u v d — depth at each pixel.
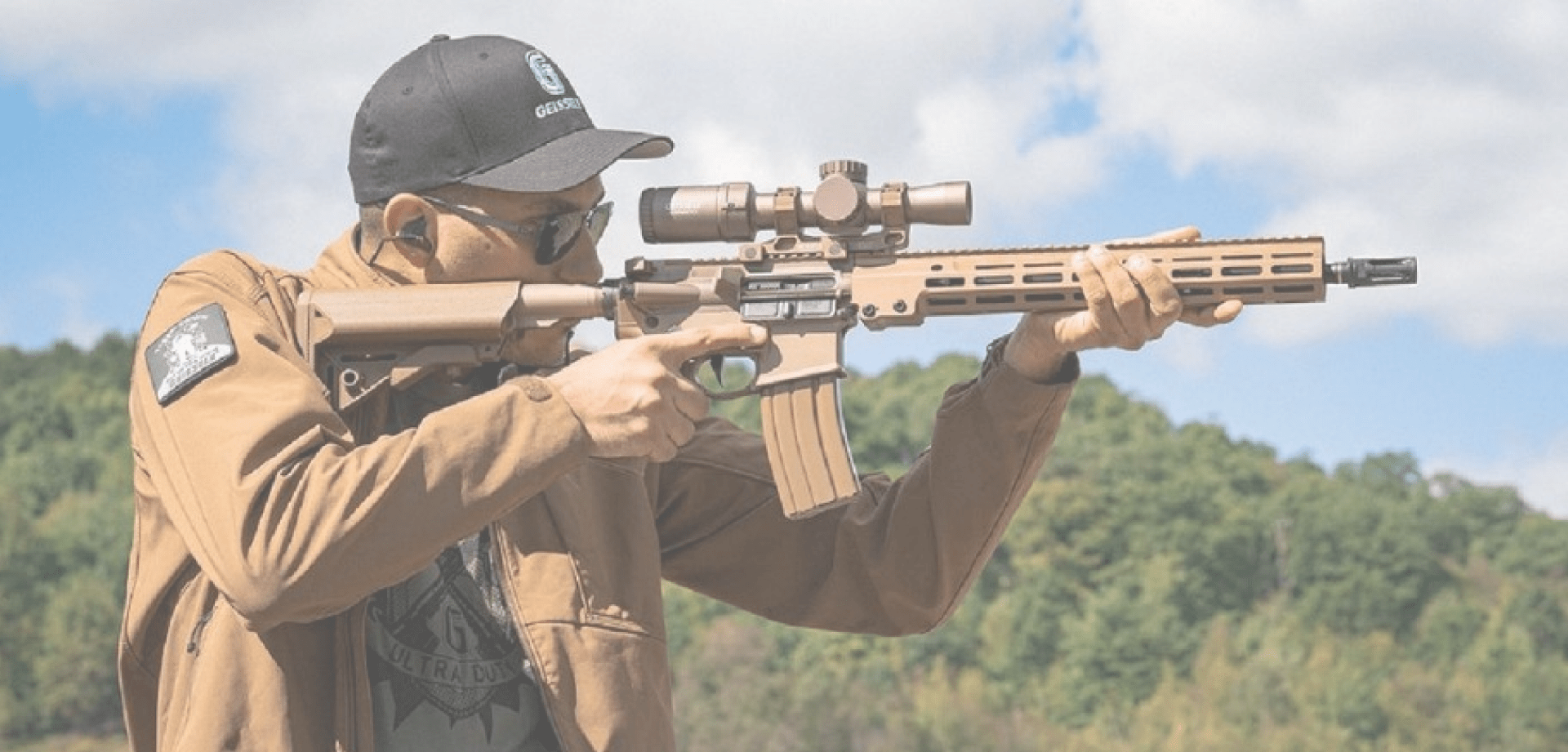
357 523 5.03
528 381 5.24
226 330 5.37
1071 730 147.00
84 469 176.75
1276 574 164.38
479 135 5.62
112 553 155.00
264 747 5.30
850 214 5.53
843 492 5.57
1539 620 157.62
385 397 5.65
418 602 5.51
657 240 5.66
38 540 156.00
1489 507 174.12
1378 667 151.75
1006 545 159.88
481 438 5.12
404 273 5.73
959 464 5.90
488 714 5.51
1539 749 146.75
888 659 143.50
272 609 5.07
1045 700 149.12
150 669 5.61
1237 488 171.50
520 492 5.14
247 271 5.67
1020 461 5.88
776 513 6.23
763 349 5.61
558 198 5.66
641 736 5.54
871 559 6.11
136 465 5.50
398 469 5.07
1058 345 5.63
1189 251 5.43
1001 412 5.81
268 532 5.06
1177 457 171.38
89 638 146.88
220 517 5.11
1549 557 166.00
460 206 5.65
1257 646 155.50
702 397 5.38
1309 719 144.50
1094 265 5.43
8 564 151.50
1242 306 5.43
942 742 135.50
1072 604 156.88
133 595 5.52
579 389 5.23
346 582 5.06
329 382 5.61
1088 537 160.75
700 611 140.75
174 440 5.26
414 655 5.49
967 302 5.57
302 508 5.05
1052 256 5.53
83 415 188.25
